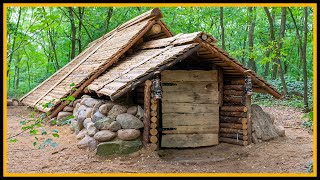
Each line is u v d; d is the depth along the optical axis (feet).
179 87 31.01
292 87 63.57
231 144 32.32
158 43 34.86
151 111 28.40
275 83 66.54
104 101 30.68
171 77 30.81
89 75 36.52
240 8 73.82
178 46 30.19
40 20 24.81
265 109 53.06
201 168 25.58
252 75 31.68
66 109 36.70
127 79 28.27
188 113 31.19
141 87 30.96
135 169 24.70
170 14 72.69
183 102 31.07
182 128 30.96
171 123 30.66
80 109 32.58
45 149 28.25
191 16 74.49
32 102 46.50
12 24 41.27
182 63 32.50
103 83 31.86
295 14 64.44
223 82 33.55
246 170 25.03
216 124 32.24
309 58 85.46
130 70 30.81
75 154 27.17
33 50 73.46
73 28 65.92
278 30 75.36
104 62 37.01
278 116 47.26
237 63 30.71
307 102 49.37
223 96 33.37
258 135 33.22
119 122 27.99
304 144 32.58
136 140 27.99
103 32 70.23
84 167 24.68
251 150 30.58
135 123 28.04
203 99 31.76
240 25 84.99
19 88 84.94
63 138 31.01
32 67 92.27
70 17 63.16
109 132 27.58
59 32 76.18
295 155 28.91
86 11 66.80
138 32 37.99
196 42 28.58
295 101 56.18
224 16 75.87
